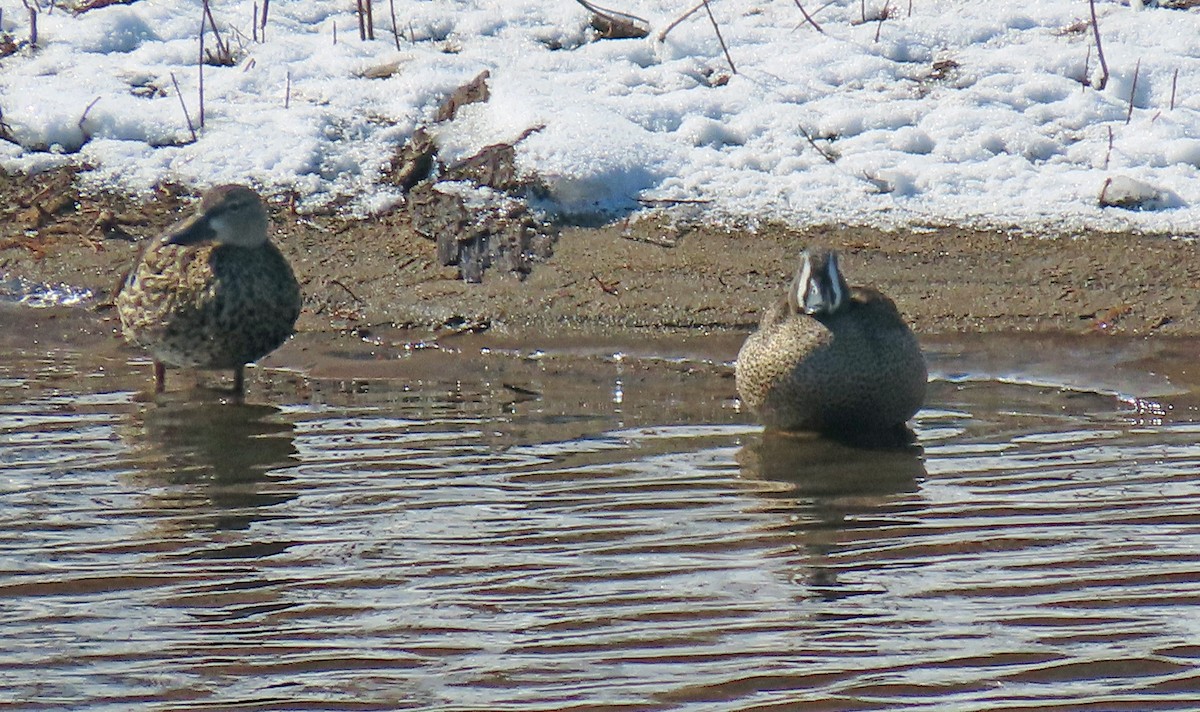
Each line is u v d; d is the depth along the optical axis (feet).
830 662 46.21
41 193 95.55
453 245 89.76
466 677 45.62
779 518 58.44
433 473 64.13
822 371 68.18
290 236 91.56
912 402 69.62
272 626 49.29
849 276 86.02
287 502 60.75
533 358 81.25
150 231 93.09
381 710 43.78
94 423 71.82
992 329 81.87
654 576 52.85
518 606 50.57
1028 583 51.83
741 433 69.87
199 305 75.20
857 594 51.13
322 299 87.10
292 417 72.64
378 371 80.02
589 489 62.03
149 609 50.70
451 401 74.95
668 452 67.05
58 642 48.26
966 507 59.41
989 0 108.37
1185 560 53.52
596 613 49.88
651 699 44.09
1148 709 43.11
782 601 50.65
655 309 84.69
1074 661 46.06
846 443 68.44
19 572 53.78
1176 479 62.18
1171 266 85.61
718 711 43.45
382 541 56.39
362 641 48.11
